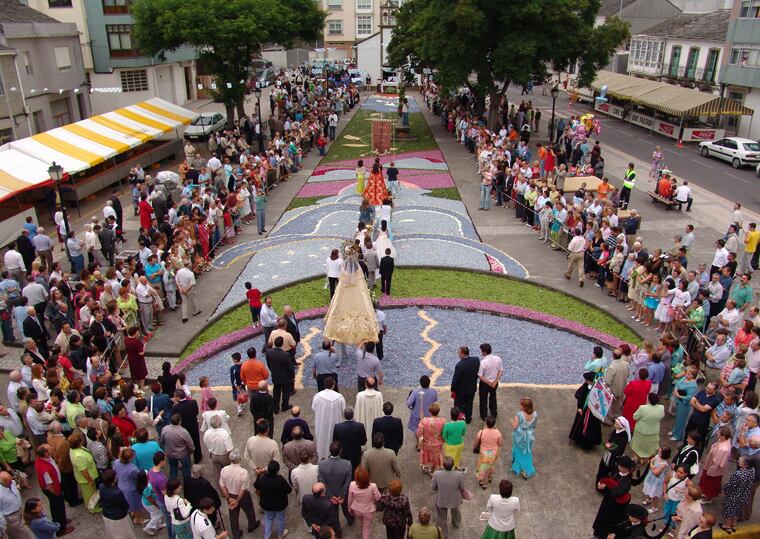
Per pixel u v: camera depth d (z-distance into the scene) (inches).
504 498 363.6
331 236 1001.5
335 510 388.5
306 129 1594.5
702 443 463.8
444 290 796.0
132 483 411.2
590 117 1630.2
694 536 353.4
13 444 471.5
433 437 450.6
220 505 406.9
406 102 1978.3
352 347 653.9
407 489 450.0
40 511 377.7
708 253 924.0
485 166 1205.7
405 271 862.5
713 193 1251.2
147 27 1576.0
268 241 990.4
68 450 440.1
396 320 718.5
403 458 483.5
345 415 422.6
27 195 1144.8
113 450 441.1
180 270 722.2
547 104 2444.6
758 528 422.6
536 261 898.1
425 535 340.8
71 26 1622.8
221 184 1117.7
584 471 474.0
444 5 1523.1
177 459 434.6
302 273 860.0
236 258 923.4
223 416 447.8
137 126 1362.0
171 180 1155.3
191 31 1503.4
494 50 1569.9
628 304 762.8
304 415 541.6
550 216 956.0
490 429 441.7
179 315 751.7
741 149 1459.2
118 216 979.9
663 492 433.7
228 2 1578.5
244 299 781.9
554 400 563.8
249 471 477.1
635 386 476.1
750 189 1286.9
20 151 1051.9
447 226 1043.3
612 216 869.2
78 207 1122.0
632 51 2527.1
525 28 1504.7
